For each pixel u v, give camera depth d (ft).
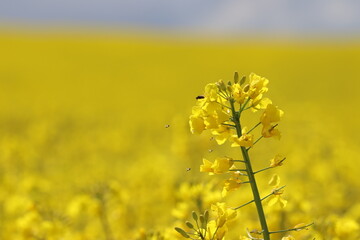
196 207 15.88
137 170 34.50
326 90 135.95
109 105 114.52
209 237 10.73
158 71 175.22
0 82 145.18
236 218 10.87
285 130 58.80
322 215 23.43
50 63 184.03
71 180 35.96
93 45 225.97
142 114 96.48
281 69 176.76
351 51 209.87
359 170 33.12
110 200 20.88
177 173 30.17
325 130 57.52
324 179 30.58
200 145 27.81
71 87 142.92
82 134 72.28
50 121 88.38
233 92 10.14
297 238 16.37
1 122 85.92
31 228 19.30
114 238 21.43
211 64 188.44
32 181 26.73
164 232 15.43
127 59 198.39
